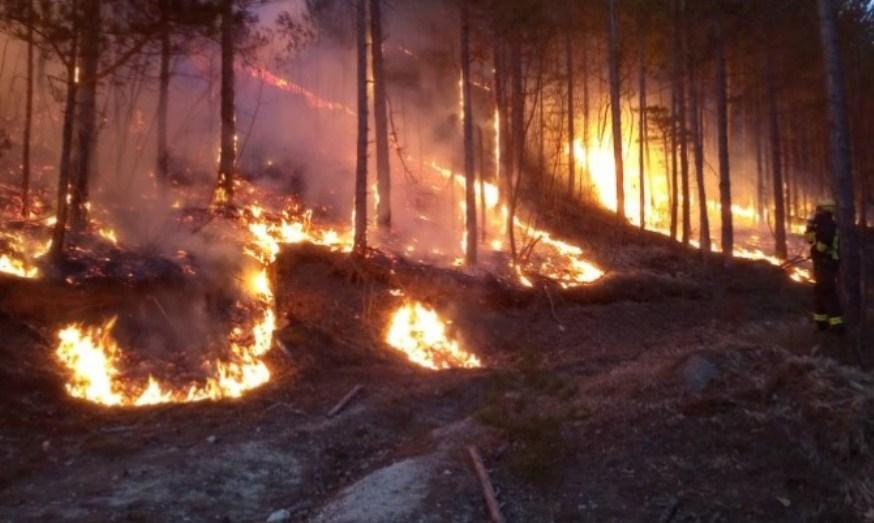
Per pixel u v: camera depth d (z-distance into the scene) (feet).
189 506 22.86
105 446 27.96
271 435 29.94
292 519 22.50
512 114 83.25
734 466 22.07
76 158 46.37
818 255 34.27
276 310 48.32
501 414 25.66
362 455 28.96
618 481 22.15
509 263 68.54
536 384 29.48
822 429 22.48
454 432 27.76
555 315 60.49
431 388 37.40
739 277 78.64
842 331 33.27
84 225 46.19
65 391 33.55
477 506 21.65
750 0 83.46
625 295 67.51
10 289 37.14
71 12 37.96
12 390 31.76
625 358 45.29
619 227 89.51
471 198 65.36
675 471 22.24
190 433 30.01
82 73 42.75
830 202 34.91
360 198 58.44
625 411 25.50
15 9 37.01
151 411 32.99
